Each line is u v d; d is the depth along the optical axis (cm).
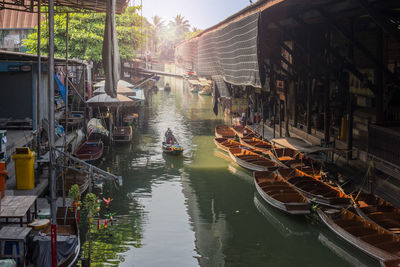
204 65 5556
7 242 1266
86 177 2355
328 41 2973
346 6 2134
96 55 4762
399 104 2570
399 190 2100
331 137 3297
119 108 4566
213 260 1722
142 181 2792
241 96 5534
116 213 2205
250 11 3125
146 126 4831
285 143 2923
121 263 1661
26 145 2503
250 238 1962
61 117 3541
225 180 2844
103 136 3862
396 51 2602
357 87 2873
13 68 2891
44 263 1313
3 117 2934
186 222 2128
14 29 5494
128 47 5738
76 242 1480
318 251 1842
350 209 2059
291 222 2105
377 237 1705
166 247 1830
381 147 2167
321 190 2275
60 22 4656
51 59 1317
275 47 4066
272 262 1733
